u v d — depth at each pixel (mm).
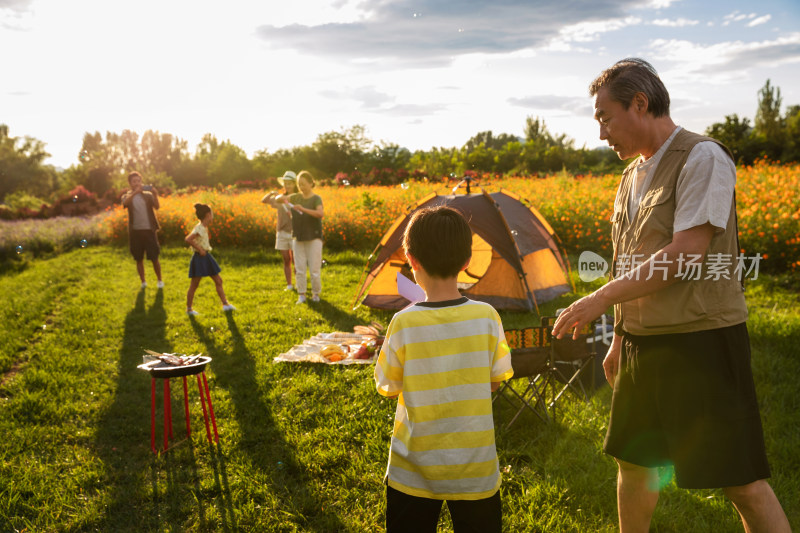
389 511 1825
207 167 62500
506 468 3266
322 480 3271
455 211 1890
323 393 4449
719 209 1657
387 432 3764
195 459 3535
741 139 28828
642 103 1839
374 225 12242
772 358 4707
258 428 3900
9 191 55406
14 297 8328
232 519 2896
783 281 7387
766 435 3537
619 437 2037
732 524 2670
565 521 2770
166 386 3580
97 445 3754
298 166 51188
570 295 7582
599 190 13094
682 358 1771
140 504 3090
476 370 1791
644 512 2096
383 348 1854
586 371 4371
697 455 1758
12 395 4617
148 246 8672
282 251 8508
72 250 14180
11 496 3117
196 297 8117
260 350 5602
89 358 5453
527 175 23719
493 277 7230
